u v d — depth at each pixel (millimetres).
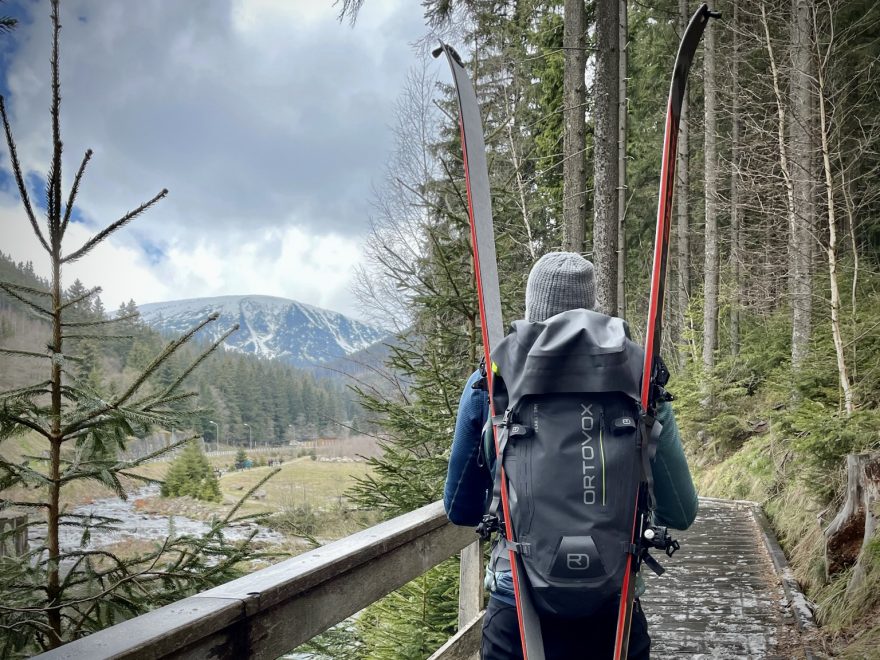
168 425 2627
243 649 1348
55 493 2520
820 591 4996
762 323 15688
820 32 10508
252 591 1376
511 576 1409
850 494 4977
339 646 4789
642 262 21172
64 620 2555
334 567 1646
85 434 2600
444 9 9281
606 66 7977
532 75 14594
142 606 2527
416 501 5438
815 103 10180
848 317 8625
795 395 8969
